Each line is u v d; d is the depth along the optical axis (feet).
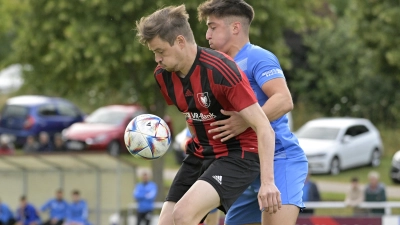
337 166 234.99
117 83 190.90
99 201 184.24
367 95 307.37
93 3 170.50
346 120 248.32
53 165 183.62
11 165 183.62
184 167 54.85
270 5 179.73
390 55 228.63
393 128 306.96
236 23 56.03
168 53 49.14
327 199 196.13
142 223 151.53
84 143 254.06
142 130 52.60
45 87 195.62
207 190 49.42
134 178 183.11
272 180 48.24
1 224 169.68
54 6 179.73
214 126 51.49
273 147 48.88
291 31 319.06
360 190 152.56
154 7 169.07
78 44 174.81
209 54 50.19
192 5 163.73
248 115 49.03
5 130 281.13
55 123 283.38
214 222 64.90
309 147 230.27
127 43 173.47
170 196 54.49
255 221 61.00
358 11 236.43
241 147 51.88
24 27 189.88
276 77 54.24
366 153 246.47
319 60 314.14
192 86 50.57
